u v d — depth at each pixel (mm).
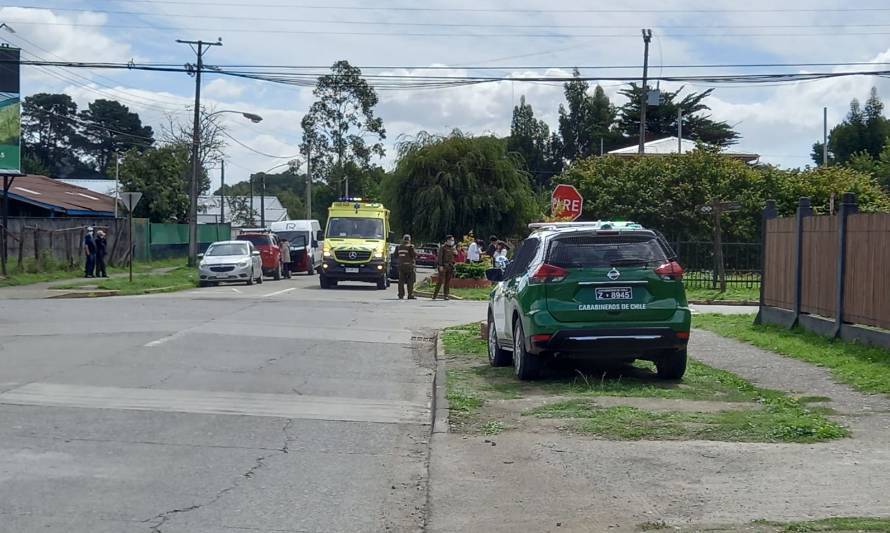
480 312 23297
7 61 29844
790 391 10914
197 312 21281
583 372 12883
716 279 31156
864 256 13812
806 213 16234
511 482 7285
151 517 6352
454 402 10453
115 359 13539
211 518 6375
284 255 44250
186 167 67062
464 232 44469
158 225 52219
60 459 7879
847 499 6535
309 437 9016
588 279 11352
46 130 94438
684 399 10578
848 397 10469
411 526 6316
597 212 40000
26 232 34438
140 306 22719
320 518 6445
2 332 16812
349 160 68125
